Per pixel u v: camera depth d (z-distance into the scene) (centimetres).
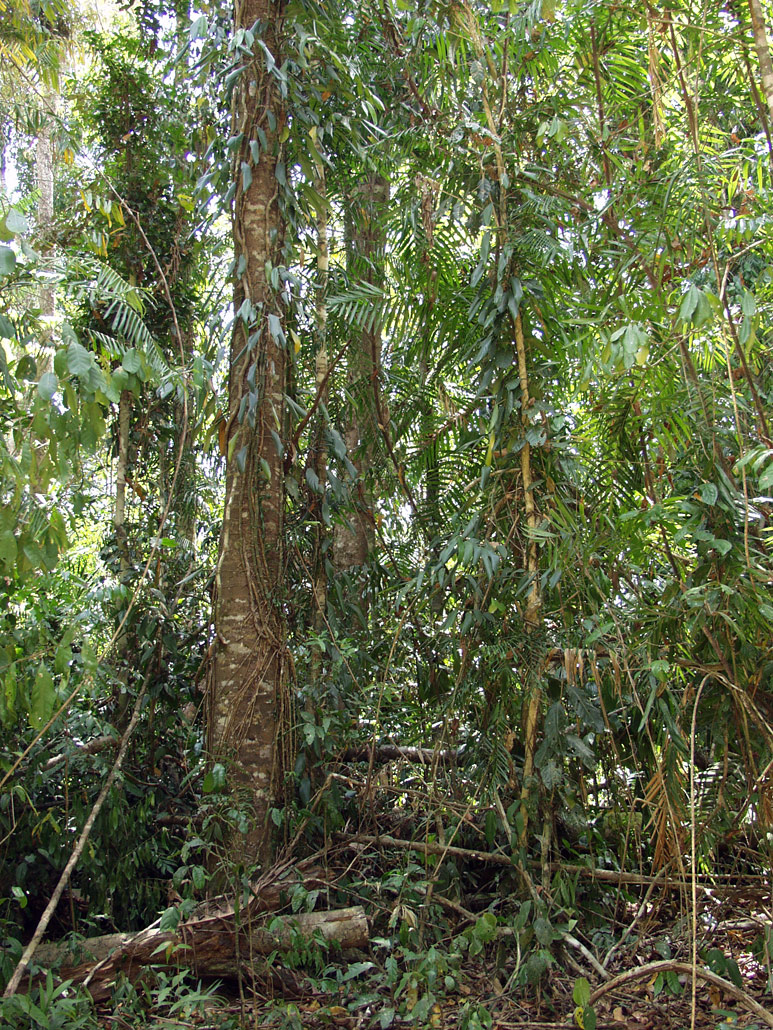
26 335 262
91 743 348
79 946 275
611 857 316
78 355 242
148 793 337
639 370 281
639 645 269
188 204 419
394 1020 259
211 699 328
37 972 259
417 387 387
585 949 275
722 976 251
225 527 334
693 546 294
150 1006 263
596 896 302
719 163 292
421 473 397
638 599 291
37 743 305
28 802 304
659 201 298
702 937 286
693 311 234
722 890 292
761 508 276
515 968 274
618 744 308
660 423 281
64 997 260
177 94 434
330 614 351
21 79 492
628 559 301
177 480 388
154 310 416
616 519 300
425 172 371
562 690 288
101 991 263
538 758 274
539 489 308
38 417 236
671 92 347
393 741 358
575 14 333
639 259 297
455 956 260
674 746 260
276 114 350
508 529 313
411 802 347
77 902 333
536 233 307
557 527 290
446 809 304
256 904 284
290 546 351
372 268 399
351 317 345
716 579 259
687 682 282
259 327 337
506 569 303
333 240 411
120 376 253
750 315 236
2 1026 229
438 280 359
